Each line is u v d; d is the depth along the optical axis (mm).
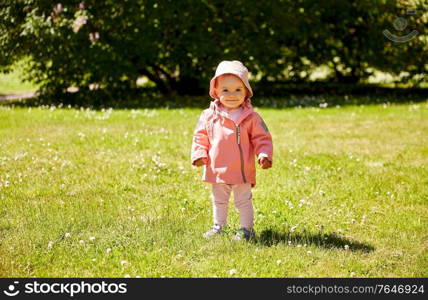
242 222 4574
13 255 4137
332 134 9234
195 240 4414
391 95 14898
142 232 4574
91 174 6516
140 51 13414
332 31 15164
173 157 7473
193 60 14422
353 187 6105
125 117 10906
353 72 16125
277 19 14234
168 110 12016
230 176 4484
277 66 14867
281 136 9070
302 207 5426
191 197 5727
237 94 4469
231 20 14039
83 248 4270
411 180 6391
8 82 19781
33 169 6695
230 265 3986
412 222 4977
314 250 4246
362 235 4680
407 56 14883
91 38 12664
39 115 11156
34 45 13188
